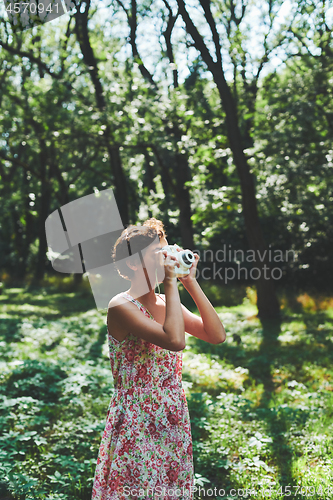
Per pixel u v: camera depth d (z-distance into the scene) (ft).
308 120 34.32
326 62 36.81
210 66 35.12
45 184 67.51
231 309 42.80
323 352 25.14
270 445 12.84
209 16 34.47
